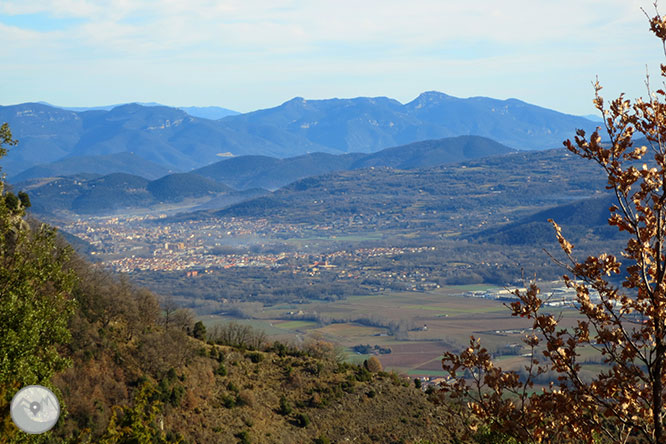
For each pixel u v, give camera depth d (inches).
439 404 540.4
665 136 481.1
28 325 985.5
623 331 482.9
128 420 856.3
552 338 499.8
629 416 496.7
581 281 513.3
